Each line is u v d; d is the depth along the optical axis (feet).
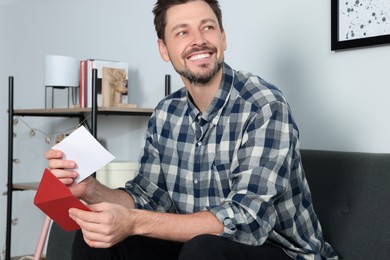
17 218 12.05
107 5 10.21
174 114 5.76
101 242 4.50
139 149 9.66
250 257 4.52
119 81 9.07
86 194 5.33
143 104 9.57
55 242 6.75
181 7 5.32
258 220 4.53
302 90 7.19
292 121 4.97
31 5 11.93
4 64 12.42
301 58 7.20
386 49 6.33
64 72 9.36
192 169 5.48
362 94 6.56
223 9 8.23
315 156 6.10
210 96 5.32
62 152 5.19
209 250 4.30
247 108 5.07
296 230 5.05
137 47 9.64
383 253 5.11
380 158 5.53
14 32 12.33
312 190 5.92
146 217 4.60
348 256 5.39
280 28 7.44
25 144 11.97
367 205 5.38
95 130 7.99
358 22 6.53
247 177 4.68
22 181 12.05
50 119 11.42
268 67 7.61
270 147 4.76
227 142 5.17
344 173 5.71
